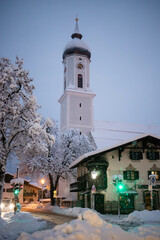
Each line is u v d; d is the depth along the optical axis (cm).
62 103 6625
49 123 2125
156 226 893
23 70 2166
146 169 2739
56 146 3697
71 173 3809
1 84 2086
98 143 5875
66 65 6612
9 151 2139
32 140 2075
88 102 6322
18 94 2183
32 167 3450
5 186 6281
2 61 2258
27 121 2155
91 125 6228
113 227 777
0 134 2105
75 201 3422
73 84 6378
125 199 2584
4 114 1984
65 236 687
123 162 2689
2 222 1366
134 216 1706
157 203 2647
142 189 2656
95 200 2520
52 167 3578
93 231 720
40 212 2794
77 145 3909
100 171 2583
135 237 744
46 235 730
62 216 2130
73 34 6888
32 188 6962
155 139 2741
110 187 2573
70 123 6066
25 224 1338
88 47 6675
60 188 5069
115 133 6494
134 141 2675
